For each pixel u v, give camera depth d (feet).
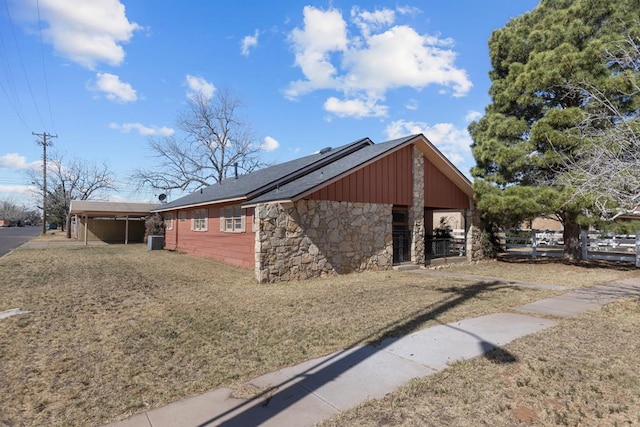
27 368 12.66
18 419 9.45
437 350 14.10
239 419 9.30
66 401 10.38
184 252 63.10
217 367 12.71
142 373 12.26
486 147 42.70
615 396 10.43
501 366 12.51
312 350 14.28
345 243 35.35
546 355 13.50
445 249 46.47
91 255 56.08
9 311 20.57
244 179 60.64
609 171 16.94
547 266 41.73
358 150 45.93
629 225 37.29
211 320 18.70
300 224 32.50
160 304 22.44
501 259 49.29
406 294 25.34
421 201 41.83
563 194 34.91
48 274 35.35
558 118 35.42
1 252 61.72
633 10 35.60
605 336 15.66
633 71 30.99
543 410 9.70
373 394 10.59
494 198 39.83
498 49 45.03
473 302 22.65
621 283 29.94
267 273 30.58
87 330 17.03
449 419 9.24
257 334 16.31
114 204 96.53
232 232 45.42
